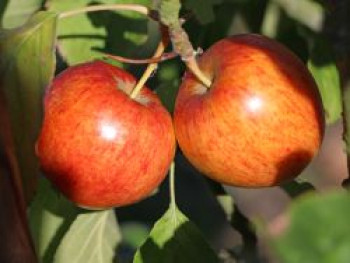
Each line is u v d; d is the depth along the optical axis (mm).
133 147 422
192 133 433
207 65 443
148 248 476
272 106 422
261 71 427
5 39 414
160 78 536
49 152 426
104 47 512
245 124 421
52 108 425
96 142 419
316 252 134
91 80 430
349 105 415
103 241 517
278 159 428
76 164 423
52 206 500
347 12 400
